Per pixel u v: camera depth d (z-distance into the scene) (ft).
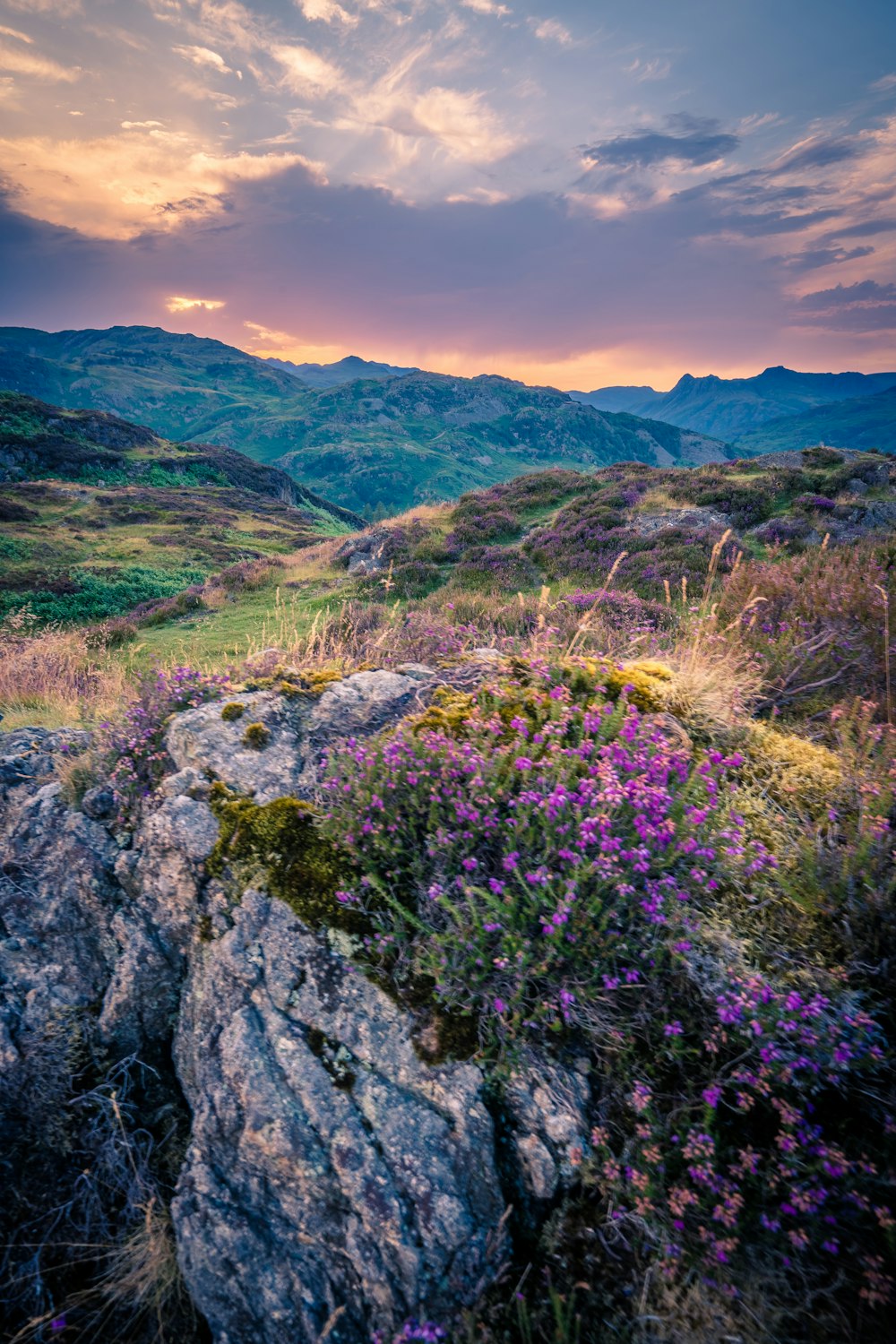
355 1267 7.70
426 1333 6.82
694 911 9.15
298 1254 7.98
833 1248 6.23
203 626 55.36
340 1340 7.48
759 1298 6.40
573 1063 8.38
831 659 16.08
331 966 9.62
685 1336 6.38
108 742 15.46
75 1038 11.22
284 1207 8.22
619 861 9.02
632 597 31.55
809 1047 7.36
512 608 33.37
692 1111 7.61
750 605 17.76
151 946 11.48
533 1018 8.30
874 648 15.75
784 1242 6.65
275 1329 7.73
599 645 19.34
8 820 15.08
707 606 21.35
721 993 8.20
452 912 8.91
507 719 12.87
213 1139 8.86
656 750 11.12
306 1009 9.34
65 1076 10.82
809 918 9.07
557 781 10.13
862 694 14.80
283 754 13.56
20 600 88.12
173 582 109.09
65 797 14.64
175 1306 8.59
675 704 13.74
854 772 11.41
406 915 9.30
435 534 71.51
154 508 176.76
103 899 12.59
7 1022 11.36
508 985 8.70
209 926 10.85
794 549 49.73
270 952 9.98
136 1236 9.08
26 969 12.21
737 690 13.96
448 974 8.96
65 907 12.78
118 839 13.37
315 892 10.34
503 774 10.87
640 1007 8.41
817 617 18.57
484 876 9.73
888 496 60.64
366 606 46.29
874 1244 6.39
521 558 57.98
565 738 12.29
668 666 16.11
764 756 12.67
